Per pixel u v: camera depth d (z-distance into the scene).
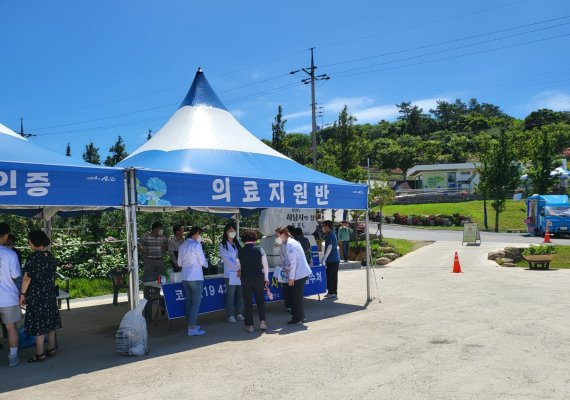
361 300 10.94
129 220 6.90
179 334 8.02
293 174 9.78
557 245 21.20
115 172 6.73
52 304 6.66
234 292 9.06
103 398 5.04
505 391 4.95
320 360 6.21
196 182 7.53
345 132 40.47
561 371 5.56
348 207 10.36
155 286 8.80
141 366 6.20
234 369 5.94
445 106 149.62
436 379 5.36
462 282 13.28
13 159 6.40
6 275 6.28
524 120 127.88
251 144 10.40
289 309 10.19
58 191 6.22
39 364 6.41
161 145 9.66
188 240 8.02
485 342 6.89
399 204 54.19
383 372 5.65
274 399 4.89
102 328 8.77
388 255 21.27
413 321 8.46
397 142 114.69
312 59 31.70
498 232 35.34
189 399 4.95
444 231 36.41
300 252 8.64
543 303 9.84
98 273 14.69
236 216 13.58
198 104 10.70
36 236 6.51
